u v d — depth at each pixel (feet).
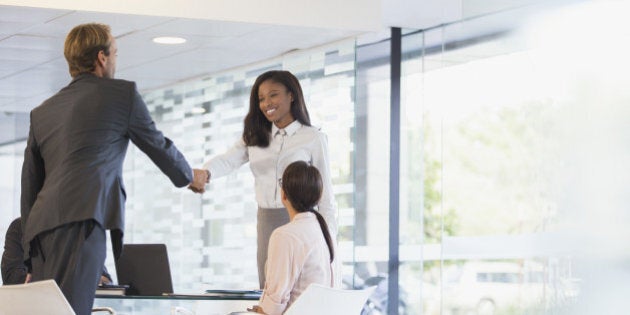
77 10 20.98
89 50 15.20
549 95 25.22
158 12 21.47
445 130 28.60
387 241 29.63
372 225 29.48
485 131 27.32
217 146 27.07
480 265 27.58
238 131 26.32
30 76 27.40
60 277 14.57
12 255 20.15
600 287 23.82
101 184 14.70
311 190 15.83
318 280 15.58
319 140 19.48
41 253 14.87
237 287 26.25
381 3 24.34
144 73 27.20
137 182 29.78
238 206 26.30
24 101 31.86
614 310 23.48
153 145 15.17
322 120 24.61
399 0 25.98
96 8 21.07
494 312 27.14
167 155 15.29
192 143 27.94
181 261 28.17
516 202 26.43
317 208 19.40
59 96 15.14
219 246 26.91
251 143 19.57
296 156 19.34
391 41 29.50
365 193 29.45
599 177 23.79
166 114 28.99
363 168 29.40
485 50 27.22
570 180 24.64
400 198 29.86
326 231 15.96
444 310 28.55
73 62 15.29
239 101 26.37
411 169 29.94
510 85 26.45
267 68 25.75
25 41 23.45
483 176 27.48
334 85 24.38
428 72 29.78
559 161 24.99
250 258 25.84
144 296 16.05
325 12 22.66
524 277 26.16
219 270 26.89
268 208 19.52
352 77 23.94
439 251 30.04
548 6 25.18
